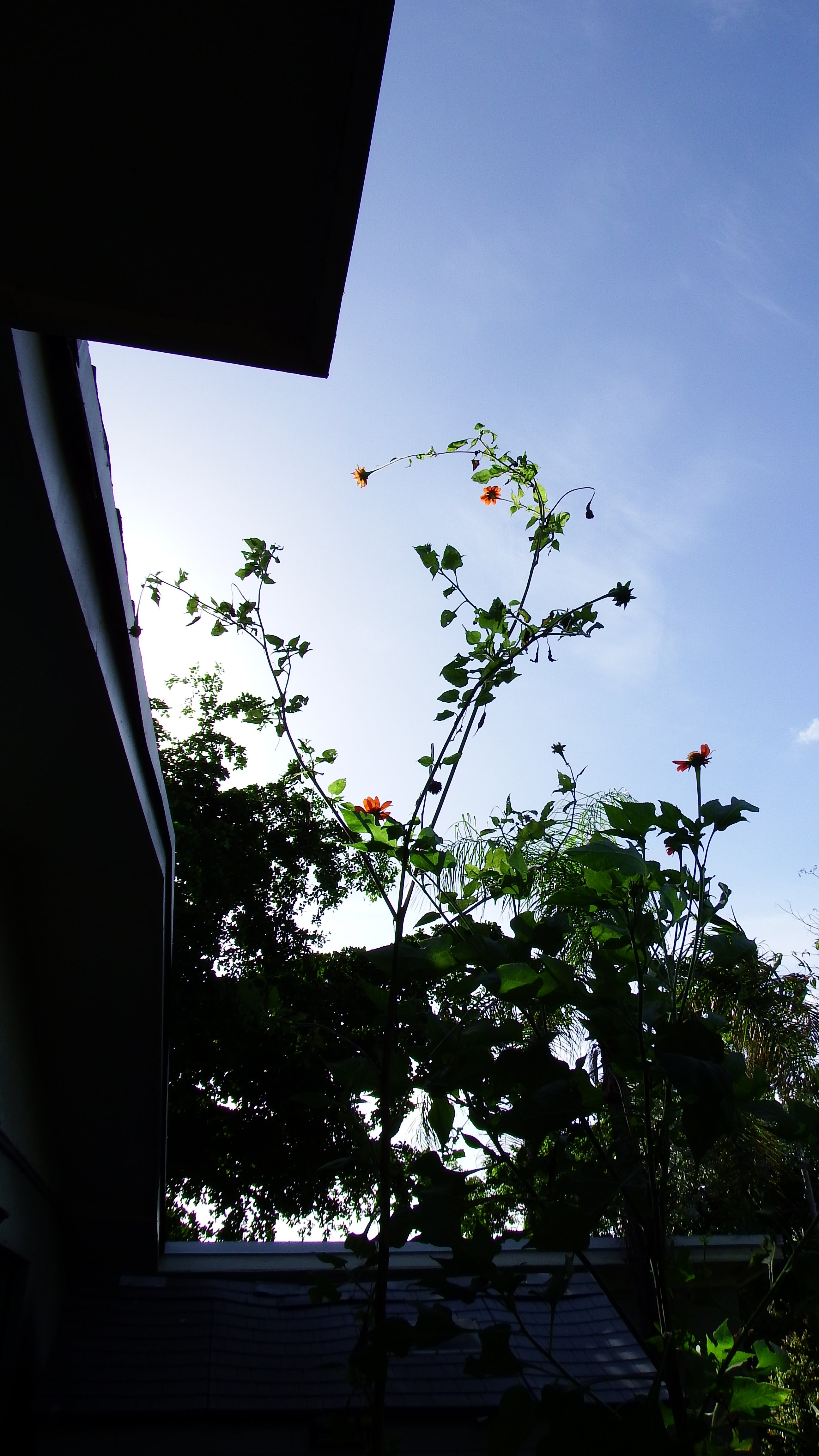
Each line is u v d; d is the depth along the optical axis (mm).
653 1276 1924
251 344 1713
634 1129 2096
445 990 2248
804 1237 1987
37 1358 4148
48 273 1578
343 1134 10648
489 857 2494
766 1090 1984
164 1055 4414
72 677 2672
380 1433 1888
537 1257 5051
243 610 2654
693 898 2150
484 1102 2123
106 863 3607
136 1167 4680
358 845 2398
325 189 1487
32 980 4008
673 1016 1950
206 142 1414
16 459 1941
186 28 1286
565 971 1988
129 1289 4953
